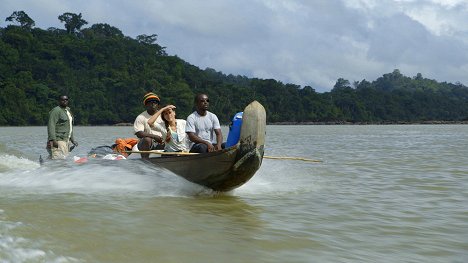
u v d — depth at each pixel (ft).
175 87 371.35
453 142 76.38
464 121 474.90
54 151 33.88
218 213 18.92
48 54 379.55
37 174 27.22
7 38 375.45
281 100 422.41
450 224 17.34
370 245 14.69
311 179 29.12
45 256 12.89
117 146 30.35
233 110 378.73
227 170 23.15
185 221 17.37
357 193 23.91
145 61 404.16
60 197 21.62
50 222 16.40
